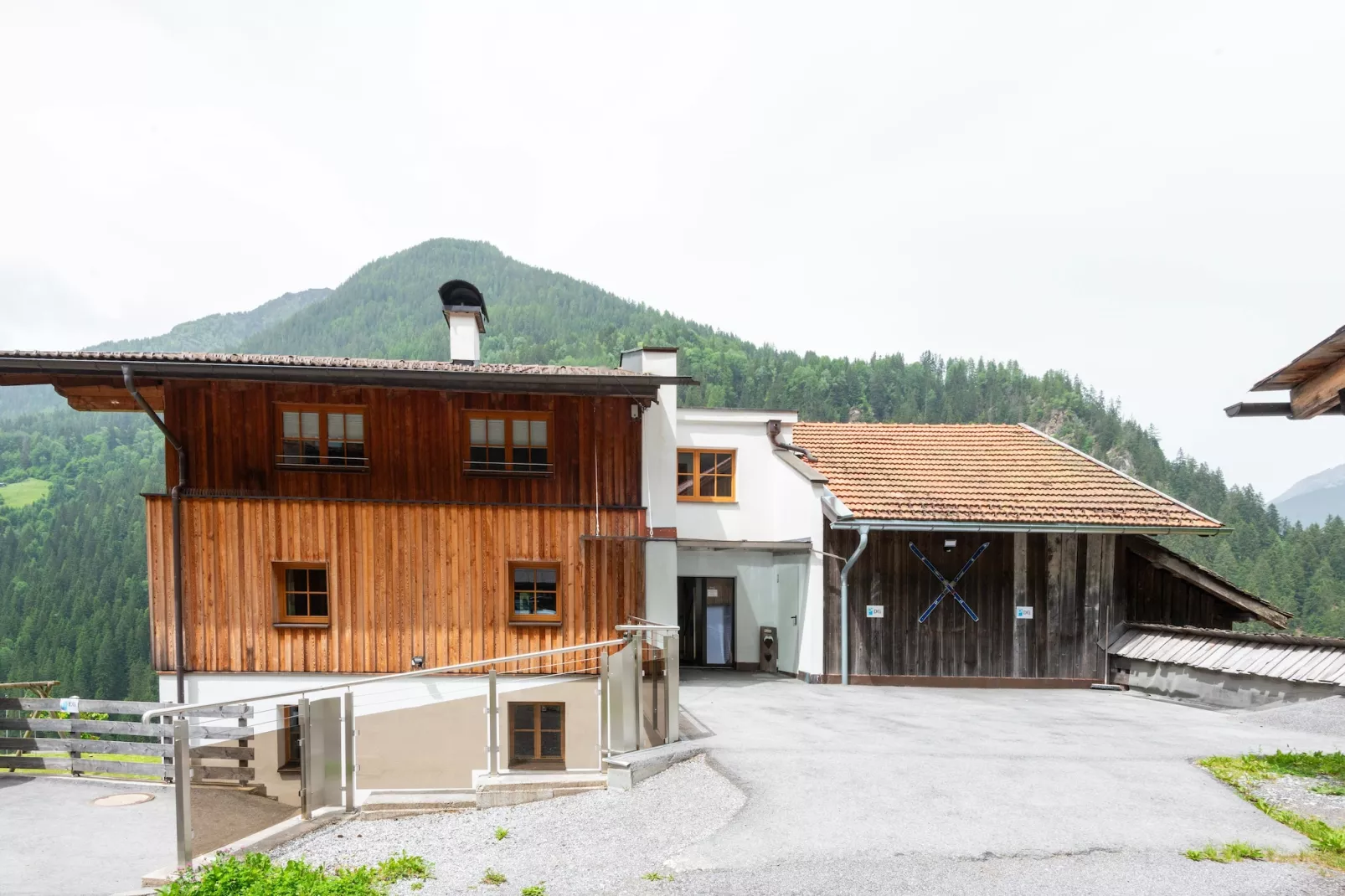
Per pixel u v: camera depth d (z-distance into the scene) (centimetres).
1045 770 822
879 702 1315
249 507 1328
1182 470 17338
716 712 1167
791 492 1680
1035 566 1591
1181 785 771
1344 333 612
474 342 1600
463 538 1361
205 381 1337
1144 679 1496
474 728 988
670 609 1410
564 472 1400
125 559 11875
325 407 1359
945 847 618
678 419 1750
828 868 582
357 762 992
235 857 661
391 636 1340
